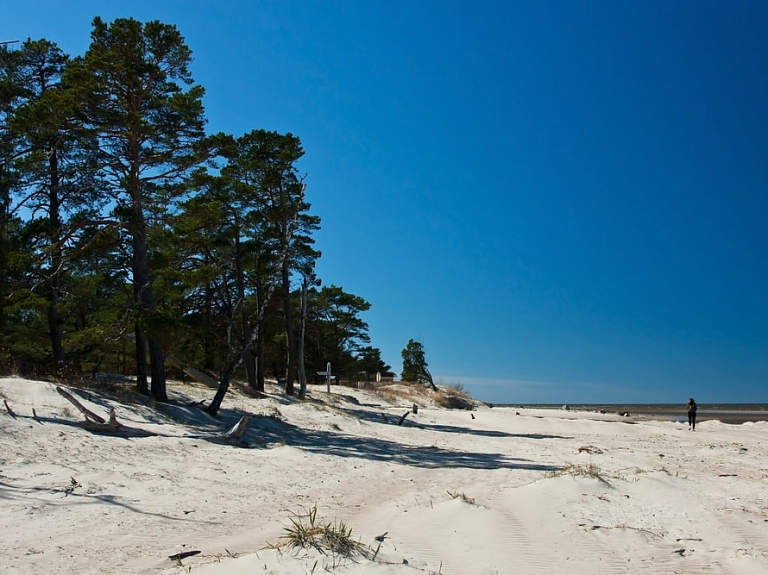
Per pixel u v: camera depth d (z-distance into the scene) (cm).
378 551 685
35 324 2678
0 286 2177
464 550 773
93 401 1883
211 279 2731
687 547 826
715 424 4128
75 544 766
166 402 2300
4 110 2272
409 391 5691
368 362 6278
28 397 1716
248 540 806
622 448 2364
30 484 1059
